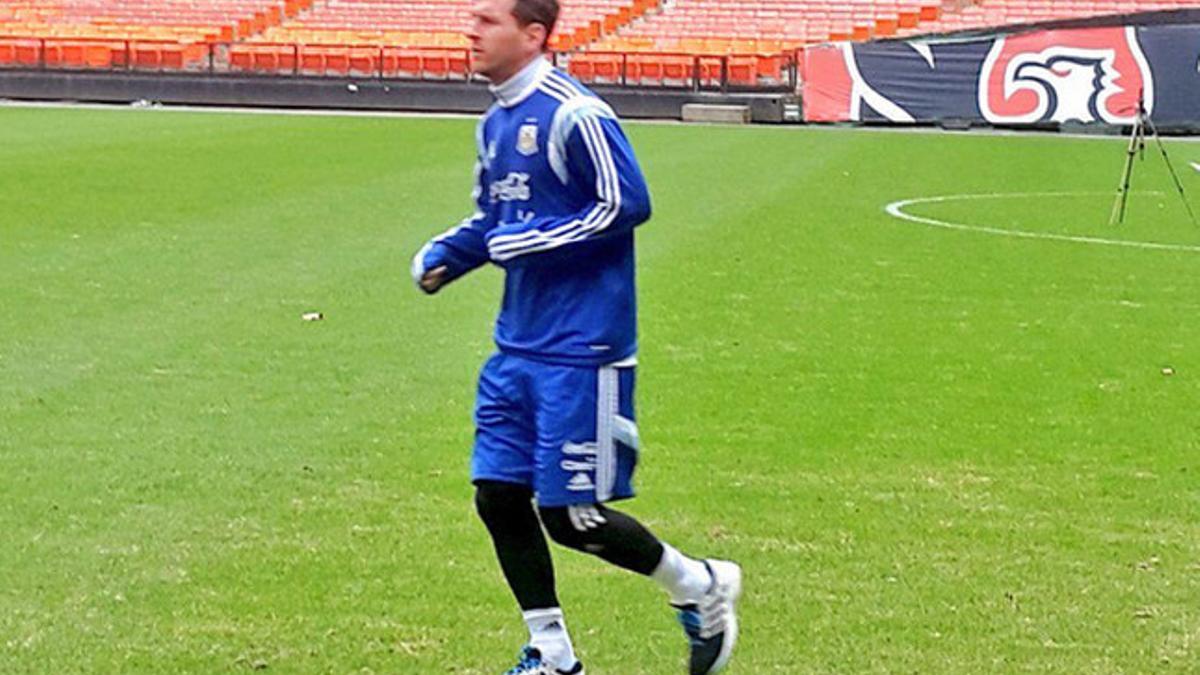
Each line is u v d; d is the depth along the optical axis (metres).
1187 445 8.22
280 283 12.66
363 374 9.51
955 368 10.02
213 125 31.31
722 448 8.02
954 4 39.88
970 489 7.36
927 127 34.97
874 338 10.95
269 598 5.79
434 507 6.92
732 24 40.34
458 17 41.78
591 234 4.48
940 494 7.27
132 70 38.25
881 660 5.31
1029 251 15.55
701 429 8.39
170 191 19.25
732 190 20.81
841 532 6.68
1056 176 23.94
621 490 4.70
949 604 5.85
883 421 8.63
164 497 7.01
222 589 5.87
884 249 15.44
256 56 38.53
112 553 6.25
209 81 37.97
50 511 6.78
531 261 4.51
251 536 6.48
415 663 5.22
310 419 8.42
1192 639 5.53
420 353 10.15
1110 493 7.33
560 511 4.66
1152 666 5.29
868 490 7.32
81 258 13.75
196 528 6.58
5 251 14.05
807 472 7.61
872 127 35.12
